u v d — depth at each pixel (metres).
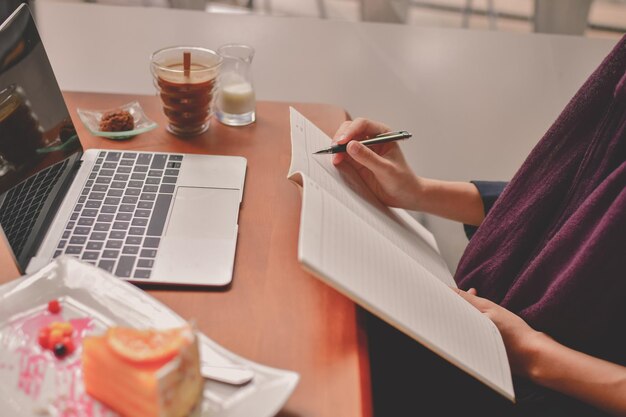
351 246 0.62
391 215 0.92
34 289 0.64
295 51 2.11
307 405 0.57
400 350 0.91
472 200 1.04
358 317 0.68
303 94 1.99
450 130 2.03
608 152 0.83
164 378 0.49
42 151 0.80
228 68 1.04
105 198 0.82
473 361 0.62
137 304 0.64
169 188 0.86
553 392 0.79
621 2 2.31
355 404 0.57
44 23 2.04
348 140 0.90
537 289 0.85
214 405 0.54
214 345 0.59
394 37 2.24
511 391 0.63
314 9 2.25
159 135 1.00
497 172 1.99
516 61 2.21
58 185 0.82
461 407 0.85
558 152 0.90
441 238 1.90
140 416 0.52
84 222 0.77
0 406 0.53
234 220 0.81
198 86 0.96
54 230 0.75
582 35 2.33
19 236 0.69
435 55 2.17
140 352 0.51
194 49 1.04
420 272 0.70
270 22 2.18
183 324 0.62
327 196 0.67
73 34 2.01
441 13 2.30
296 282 0.72
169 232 0.77
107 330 0.58
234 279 0.71
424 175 1.98
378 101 2.03
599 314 0.78
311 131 0.92
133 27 2.08
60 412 0.53
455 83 2.13
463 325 0.67
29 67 0.81
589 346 0.81
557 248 0.83
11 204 0.69
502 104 2.10
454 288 0.82
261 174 0.93
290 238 0.79
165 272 0.70
